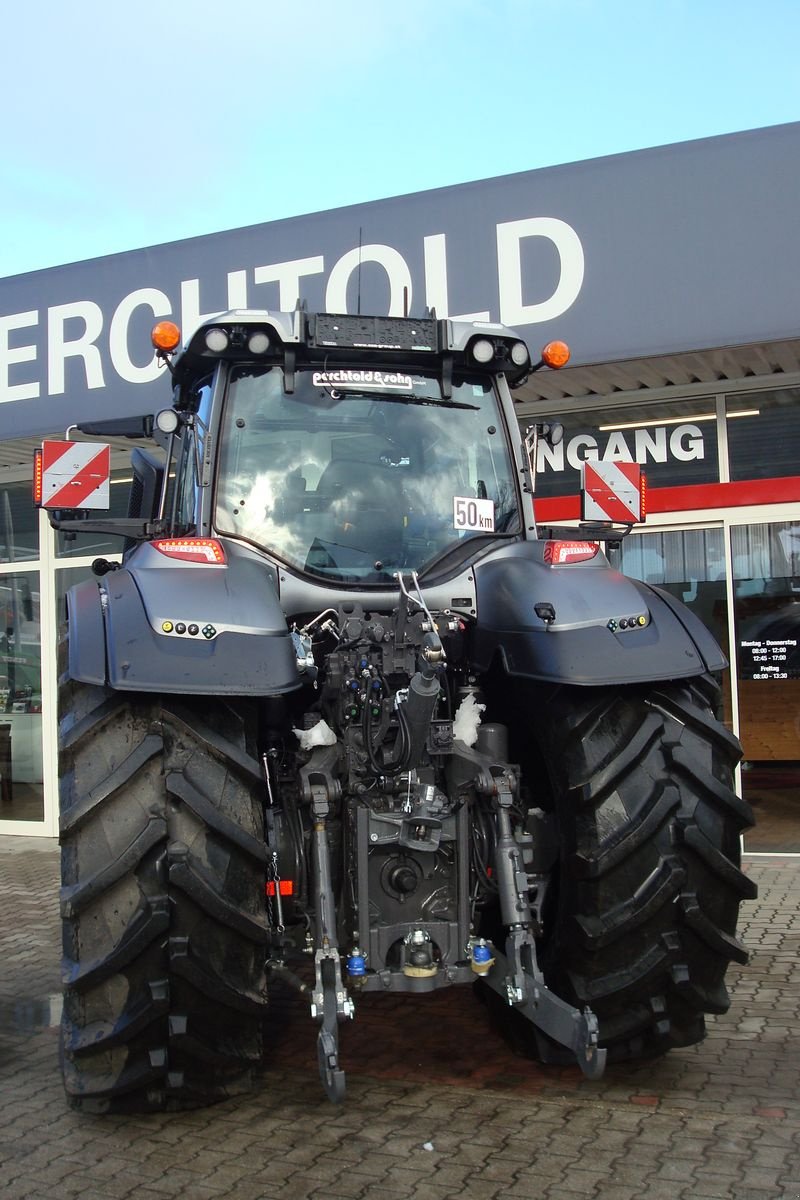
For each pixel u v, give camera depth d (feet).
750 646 24.62
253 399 11.96
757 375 24.18
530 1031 11.71
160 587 10.03
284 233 23.95
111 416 25.35
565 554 11.32
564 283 21.94
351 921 10.05
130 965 9.37
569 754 10.28
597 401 25.68
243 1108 10.68
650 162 21.30
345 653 10.59
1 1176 9.34
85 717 9.77
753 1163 9.30
